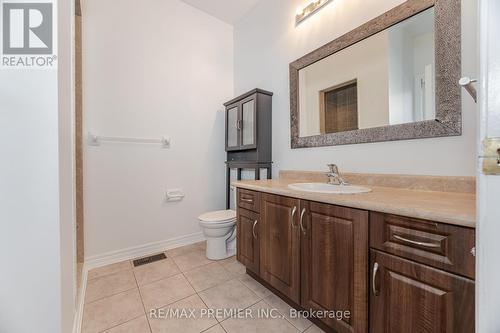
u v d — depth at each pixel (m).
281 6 2.19
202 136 2.64
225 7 2.56
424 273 0.79
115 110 2.08
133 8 2.18
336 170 1.55
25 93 0.70
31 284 0.70
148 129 2.27
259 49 2.46
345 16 1.65
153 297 1.54
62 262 0.77
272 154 2.30
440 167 1.22
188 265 2.01
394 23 1.38
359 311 0.99
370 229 0.95
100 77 2.00
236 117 2.53
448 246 0.74
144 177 2.25
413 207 0.83
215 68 2.73
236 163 2.48
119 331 1.24
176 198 2.41
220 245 2.13
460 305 0.71
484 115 0.51
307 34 1.94
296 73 2.01
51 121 0.72
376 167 1.49
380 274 0.92
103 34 2.02
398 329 0.86
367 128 1.52
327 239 1.12
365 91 1.53
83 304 1.45
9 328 0.68
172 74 2.42
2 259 0.68
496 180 0.50
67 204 0.90
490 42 0.50
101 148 2.01
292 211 1.32
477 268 0.53
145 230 2.26
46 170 0.72
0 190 0.68
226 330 1.25
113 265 2.02
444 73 1.18
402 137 1.34
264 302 1.49
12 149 0.69
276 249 1.45
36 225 0.71
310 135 1.91
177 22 2.45
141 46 2.22
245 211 1.76
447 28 1.17
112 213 2.07
